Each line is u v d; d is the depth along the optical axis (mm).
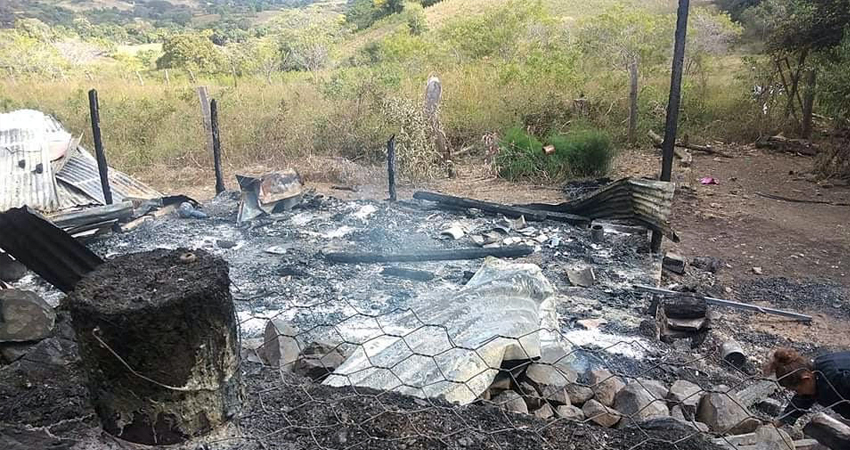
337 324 4539
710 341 4918
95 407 1965
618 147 11969
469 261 6000
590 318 4895
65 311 2984
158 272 1934
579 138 10516
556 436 2297
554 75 14508
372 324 4559
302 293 5242
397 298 5133
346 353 3422
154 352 1787
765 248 7332
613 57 16531
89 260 3039
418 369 2961
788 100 12938
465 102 13109
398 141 10445
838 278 6527
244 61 27453
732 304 5711
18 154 7344
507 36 19250
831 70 10812
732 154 11797
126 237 6637
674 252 7062
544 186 9688
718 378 4172
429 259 5957
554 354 3588
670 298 4875
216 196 8242
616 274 5824
